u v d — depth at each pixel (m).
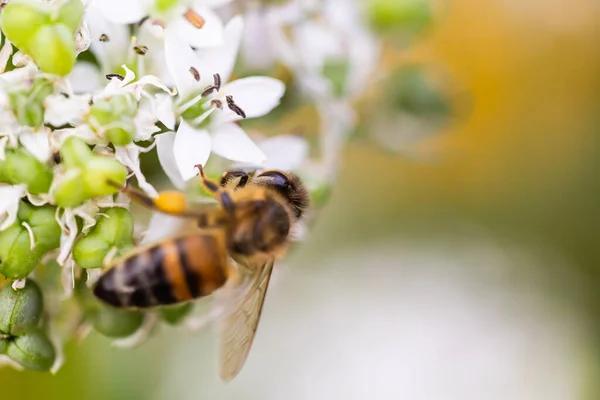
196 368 0.14
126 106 0.10
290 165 0.11
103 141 0.10
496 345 0.15
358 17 0.13
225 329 0.11
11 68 0.10
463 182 0.16
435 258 0.16
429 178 0.16
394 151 0.13
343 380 0.15
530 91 0.16
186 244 0.10
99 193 0.10
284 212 0.11
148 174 0.11
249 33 0.12
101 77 0.11
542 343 0.16
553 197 0.16
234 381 0.15
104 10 0.10
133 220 0.10
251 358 0.15
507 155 0.16
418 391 0.15
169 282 0.10
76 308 0.11
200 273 0.10
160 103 0.10
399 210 0.16
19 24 0.10
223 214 0.11
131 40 0.11
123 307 0.10
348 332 0.15
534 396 0.15
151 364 0.14
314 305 0.15
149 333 0.11
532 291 0.16
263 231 0.11
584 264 0.16
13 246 0.10
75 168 0.10
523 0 0.16
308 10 0.12
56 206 0.10
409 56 0.15
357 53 0.12
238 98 0.11
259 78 0.11
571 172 0.16
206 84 0.11
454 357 0.15
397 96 0.13
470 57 0.16
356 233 0.16
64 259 0.10
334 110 0.12
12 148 0.10
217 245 0.10
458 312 0.16
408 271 0.16
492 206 0.16
